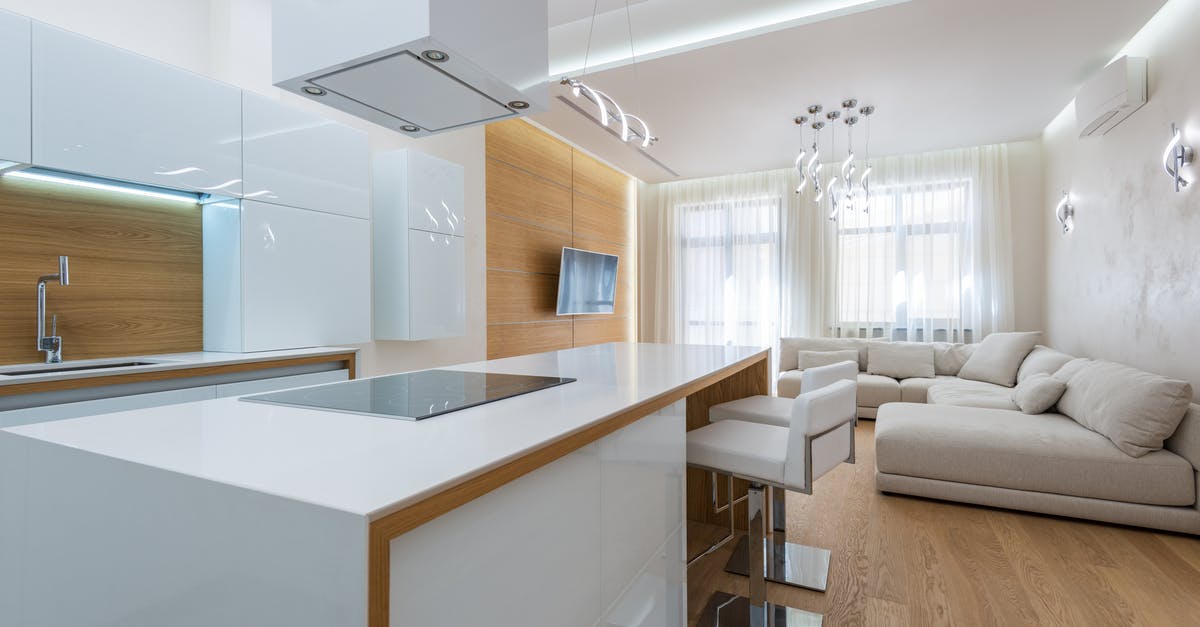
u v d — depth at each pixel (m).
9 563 0.99
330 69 1.44
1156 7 3.18
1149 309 3.40
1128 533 2.65
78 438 0.94
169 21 2.85
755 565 1.90
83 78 2.15
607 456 1.18
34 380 1.83
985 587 2.15
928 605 2.02
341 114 3.56
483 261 4.71
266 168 2.81
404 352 3.96
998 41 3.57
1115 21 3.34
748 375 2.84
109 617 0.85
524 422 1.06
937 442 3.05
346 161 3.23
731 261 7.08
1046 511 2.82
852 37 3.52
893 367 5.53
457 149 4.45
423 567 0.70
